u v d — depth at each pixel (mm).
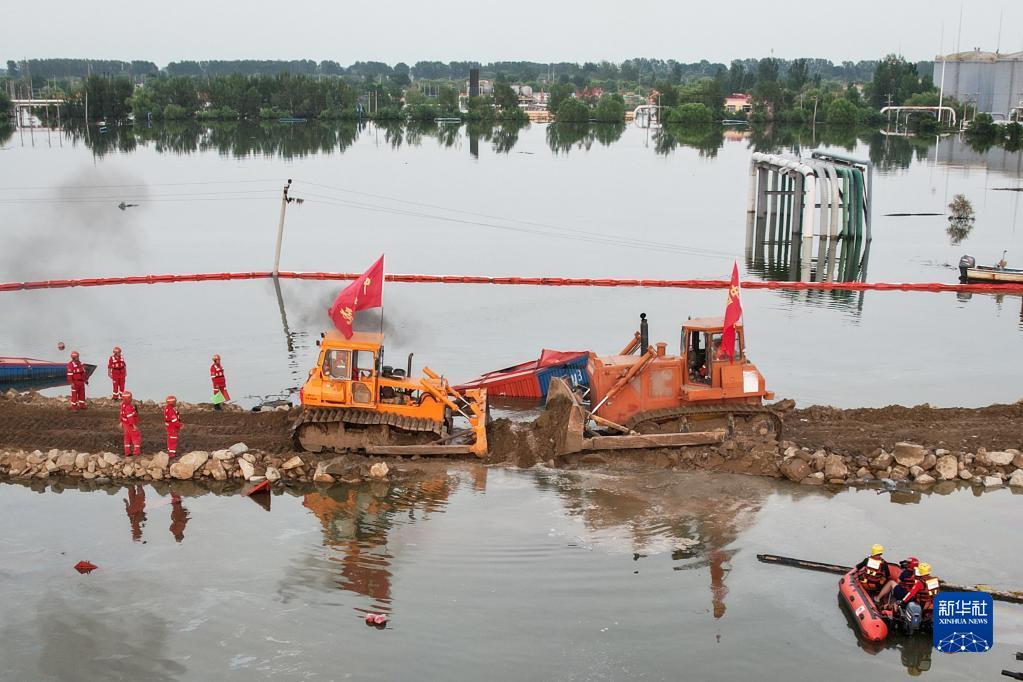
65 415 33000
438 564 24562
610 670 20406
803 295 59188
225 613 22438
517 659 20766
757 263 71188
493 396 37094
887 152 174125
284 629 21828
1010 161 157375
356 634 21641
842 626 22125
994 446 30766
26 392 36594
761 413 30938
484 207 101438
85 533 26156
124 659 20719
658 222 92938
